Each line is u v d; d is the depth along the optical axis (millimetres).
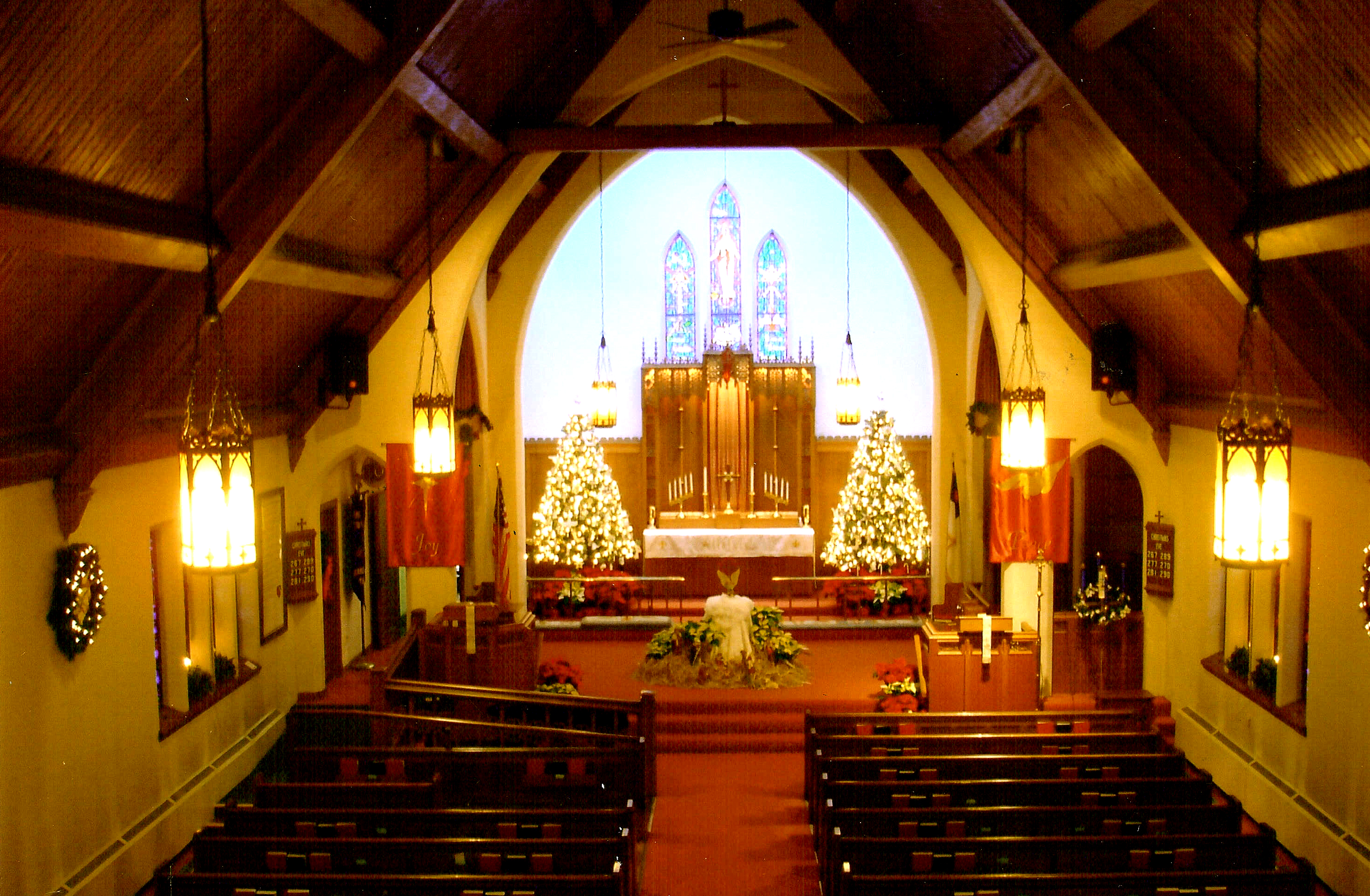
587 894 7531
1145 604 14148
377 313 13062
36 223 6574
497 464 17547
